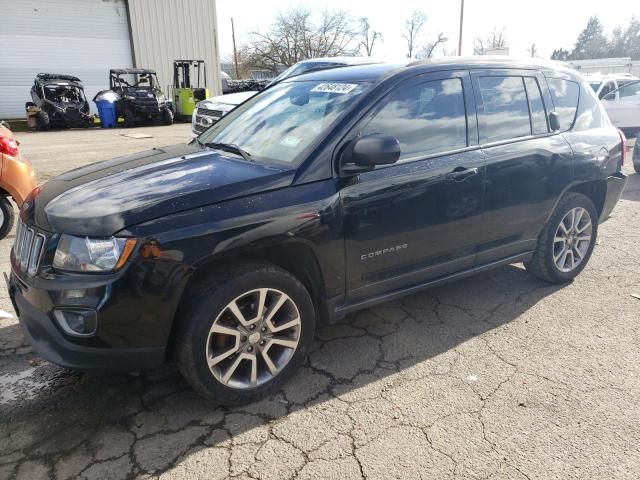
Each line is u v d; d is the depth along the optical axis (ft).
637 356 10.52
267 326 8.92
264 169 9.21
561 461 7.59
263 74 171.73
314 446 7.92
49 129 62.44
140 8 77.66
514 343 11.04
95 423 8.45
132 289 7.54
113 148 43.16
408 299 13.26
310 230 8.82
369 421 8.50
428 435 8.15
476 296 13.43
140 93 66.23
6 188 17.28
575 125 13.51
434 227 10.63
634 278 14.62
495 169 11.35
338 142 9.39
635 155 29.25
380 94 9.99
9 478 7.24
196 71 84.94
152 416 8.65
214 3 84.23
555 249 13.74
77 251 7.63
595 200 14.60
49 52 72.90
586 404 8.93
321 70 12.76
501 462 7.57
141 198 8.11
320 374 9.89
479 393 9.27
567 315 12.34
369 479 7.24
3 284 13.91
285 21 160.25
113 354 7.73
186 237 7.76
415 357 10.50
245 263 8.57
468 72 11.36
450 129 10.89
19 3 69.21
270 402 9.04
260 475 7.32
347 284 9.78
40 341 8.11
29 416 8.61
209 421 8.52
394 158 8.95
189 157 10.41
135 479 7.27
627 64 133.28
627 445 7.91
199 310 8.04
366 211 9.52
